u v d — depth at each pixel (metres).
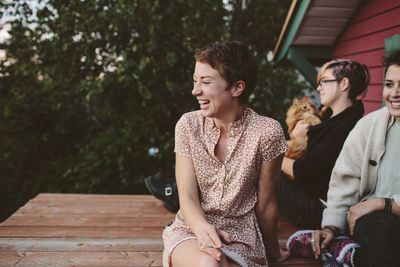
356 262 1.73
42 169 5.55
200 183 1.66
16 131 5.44
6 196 5.41
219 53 1.50
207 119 1.65
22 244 2.11
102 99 4.76
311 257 2.01
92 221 2.49
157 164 5.03
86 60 4.61
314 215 2.24
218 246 1.37
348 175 1.87
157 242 2.19
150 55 4.54
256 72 1.58
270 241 1.83
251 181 1.65
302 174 2.23
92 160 5.02
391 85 1.66
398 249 1.57
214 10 4.54
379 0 3.41
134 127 4.88
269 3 5.13
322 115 2.69
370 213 1.69
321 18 3.91
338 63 2.25
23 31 4.54
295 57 4.29
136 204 2.88
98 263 1.93
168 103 4.66
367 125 1.82
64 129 5.39
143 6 4.36
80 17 4.50
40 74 4.95
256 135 1.58
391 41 3.08
